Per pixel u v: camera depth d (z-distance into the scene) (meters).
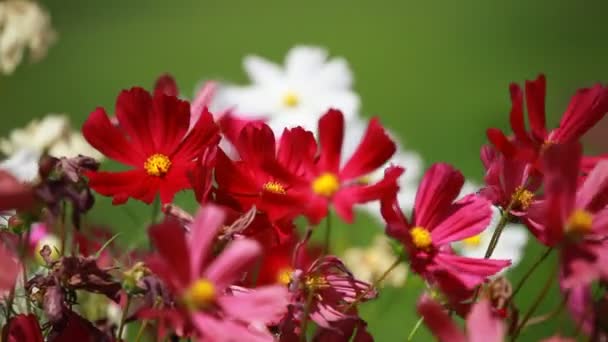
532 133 0.88
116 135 0.87
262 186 0.87
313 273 0.85
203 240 0.79
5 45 1.29
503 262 0.84
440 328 0.78
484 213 0.86
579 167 0.81
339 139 0.86
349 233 1.33
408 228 0.86
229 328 0.78
